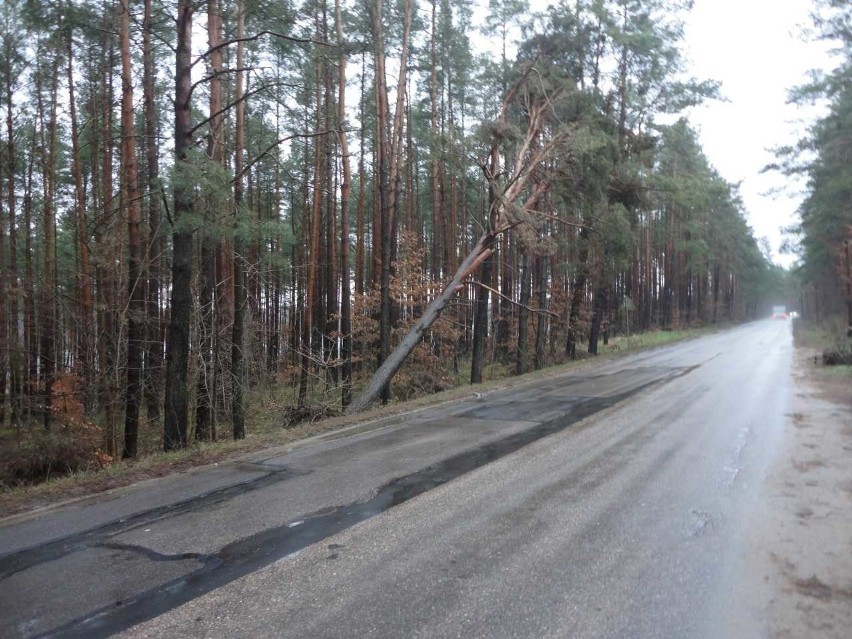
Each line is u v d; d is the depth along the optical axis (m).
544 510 5.42
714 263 61.91
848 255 26.02
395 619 3.53
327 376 19.66
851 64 16.39
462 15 23.44
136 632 3.46
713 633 3.27
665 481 6.21
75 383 13.55
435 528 5.05
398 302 20.05
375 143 22.52
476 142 16.80
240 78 15.45
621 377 16.81
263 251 16.84
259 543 4.84
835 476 6.24
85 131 17.22
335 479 6.77
